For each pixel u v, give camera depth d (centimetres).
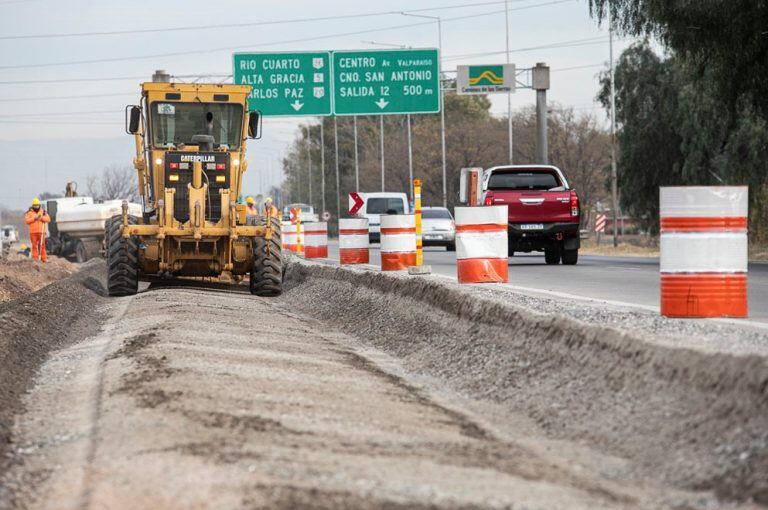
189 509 943
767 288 3225
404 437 1326
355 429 1355
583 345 1653
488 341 2014
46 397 1662
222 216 3812
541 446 1328
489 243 2884
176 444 1177
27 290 4778
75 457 1188
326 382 1770
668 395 1336
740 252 1883
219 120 4066
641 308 2208
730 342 1495
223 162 3925
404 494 1015
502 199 4934
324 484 1034
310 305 3578
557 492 1057
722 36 5088
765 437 1099
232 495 979
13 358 2042
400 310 2714
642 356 1458
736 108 5547
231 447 1177
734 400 1203
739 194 1875
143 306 3008
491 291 2475
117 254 3831
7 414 1516
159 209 3778
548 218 4944
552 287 3366
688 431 1224
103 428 1311
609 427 1353
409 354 2273
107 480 1045
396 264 3628
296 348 2273
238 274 4078
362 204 4569
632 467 1200
